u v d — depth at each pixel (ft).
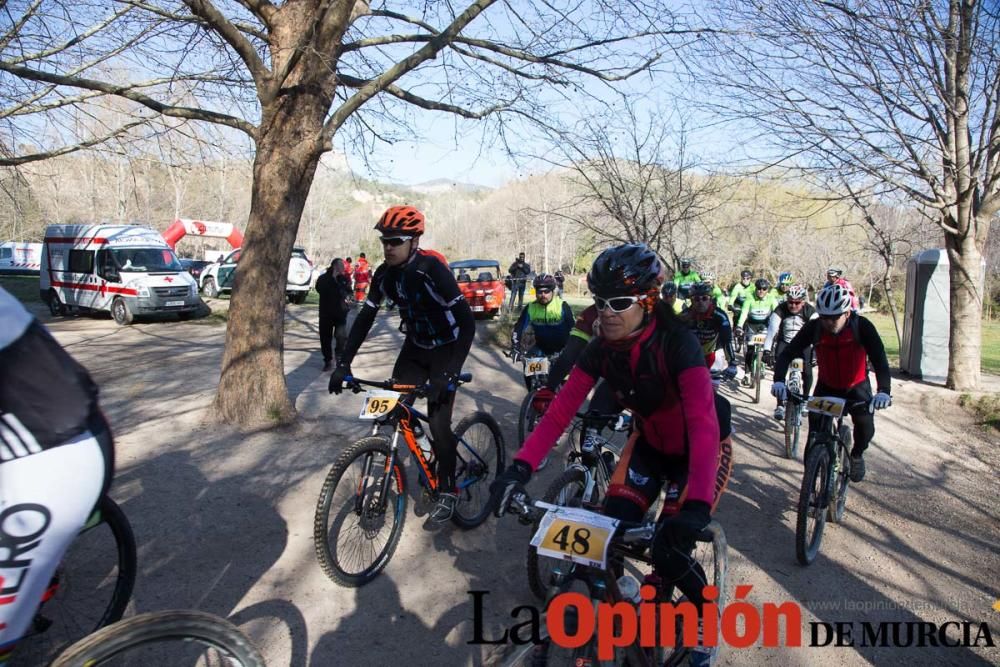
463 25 21.90
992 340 63.87
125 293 52.95
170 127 27.04
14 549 5.69
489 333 48.11
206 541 13.93
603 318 8.42
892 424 27.27
